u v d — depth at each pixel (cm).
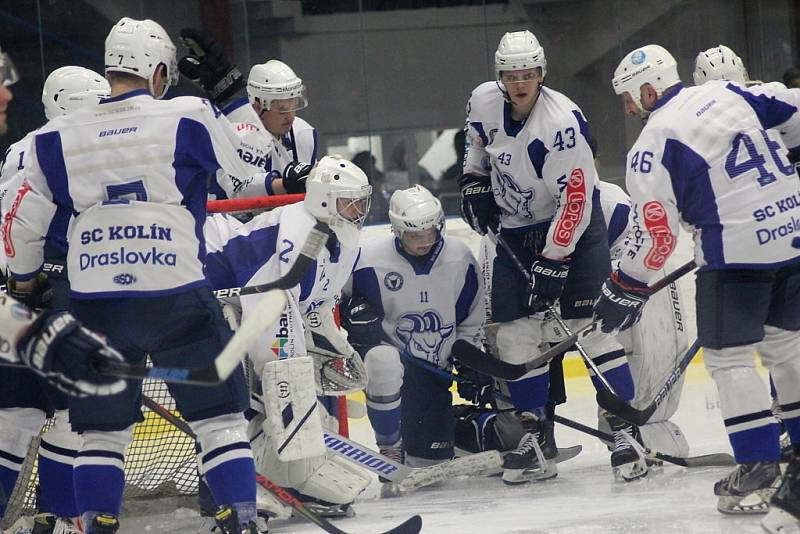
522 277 1642
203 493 1316
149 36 1092
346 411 1697
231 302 1311
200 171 1074
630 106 1302
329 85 3419
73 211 1071
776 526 1054
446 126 3472
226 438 1062
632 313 1291
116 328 1036
